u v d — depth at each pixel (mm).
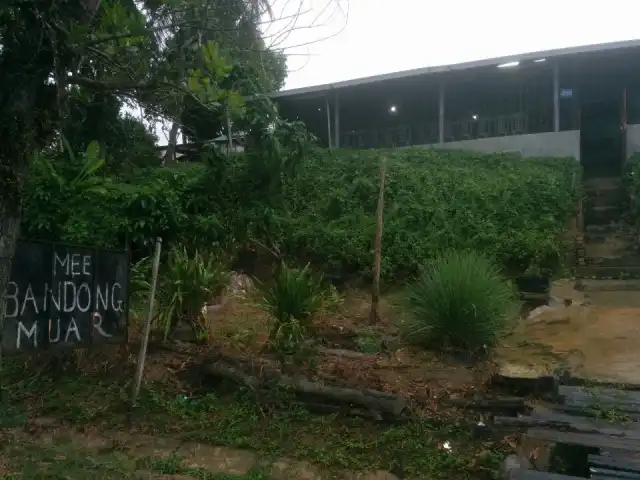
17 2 3105
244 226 10383
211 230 10070
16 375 6035
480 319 6621
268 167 9680
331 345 7219
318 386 5473
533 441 4406
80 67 4121
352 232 11227
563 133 15016
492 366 6258
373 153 14508
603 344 6777
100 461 4359
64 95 3432
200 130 9156
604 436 4355
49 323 5055
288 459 4562
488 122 18188
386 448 4656
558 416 4820
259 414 5332
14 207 3180
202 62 4098
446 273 7047
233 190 10156
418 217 11430
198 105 4266
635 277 10195
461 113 18734
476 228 11031
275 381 5625
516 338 7262
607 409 4887
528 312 8672
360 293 10000
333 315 8469
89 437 4930
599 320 7727
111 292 5770
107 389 5715
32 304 4902
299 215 12180
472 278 6938
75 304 5328
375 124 19875
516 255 10289
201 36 4258
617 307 8391
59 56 3271
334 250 10859
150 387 5754
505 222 11336
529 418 4777
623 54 15008
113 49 3998
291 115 19719
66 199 9461
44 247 5043
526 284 9789
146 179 10828
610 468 3896
